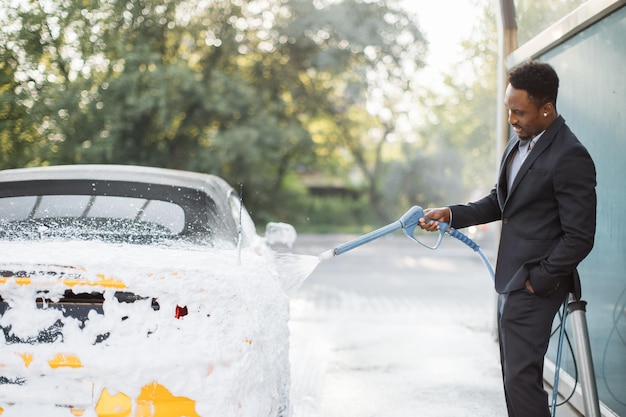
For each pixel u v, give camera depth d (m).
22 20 9.81
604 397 4.61
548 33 5.59
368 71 25.02
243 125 21.33
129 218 3.83
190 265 3.11
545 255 3.48
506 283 3.55
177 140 20.31
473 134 23.84
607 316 4.54
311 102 25.64
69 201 3.93
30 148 10.46
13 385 2.89
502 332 3.58
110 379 2.88
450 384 5.71
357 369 6.16
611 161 4.50
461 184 26.72
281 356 3.47
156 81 16.67
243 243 4.16
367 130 29.14
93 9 12.46
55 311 2.93
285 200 26.70
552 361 5.60
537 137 3.61
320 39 23.95
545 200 3.50
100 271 2.95
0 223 3.74
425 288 12.16
